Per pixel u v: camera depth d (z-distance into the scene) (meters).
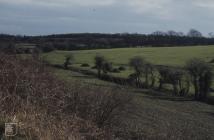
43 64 10.66
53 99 9.60
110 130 10.75
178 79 53.03
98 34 137.75
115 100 11.55
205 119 34.38
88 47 117.50
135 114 21.67
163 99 44.62
